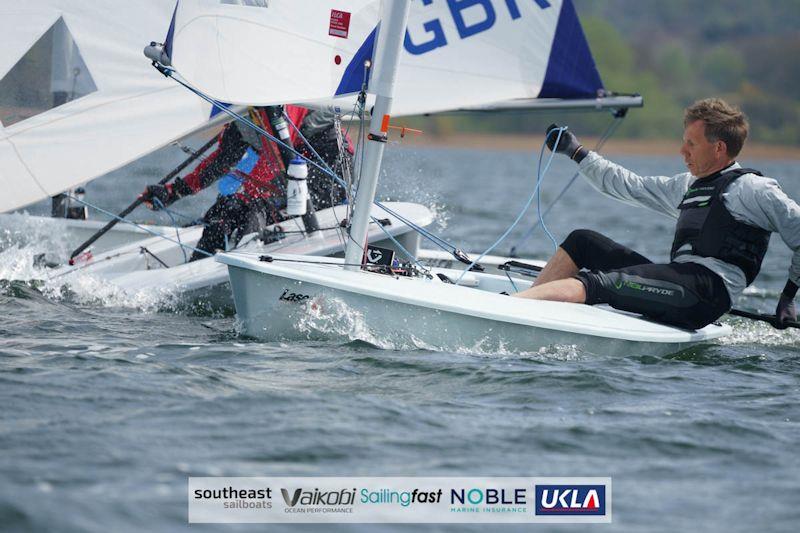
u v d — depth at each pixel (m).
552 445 11.55
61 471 10.00
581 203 64.44
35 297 18.94
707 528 9.55
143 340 15.79
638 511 9.91
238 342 15.67
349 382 13.57
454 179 84.00
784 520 9.70
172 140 20.61
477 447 11.37
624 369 15.03
